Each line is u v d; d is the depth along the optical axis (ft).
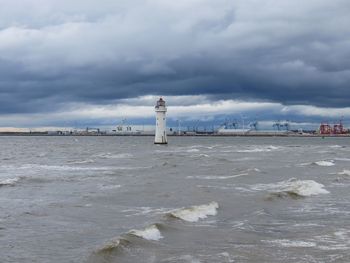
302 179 120.78
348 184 111.24
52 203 80.94
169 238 54.60
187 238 54.80
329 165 174.29
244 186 105.91
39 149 358.84
